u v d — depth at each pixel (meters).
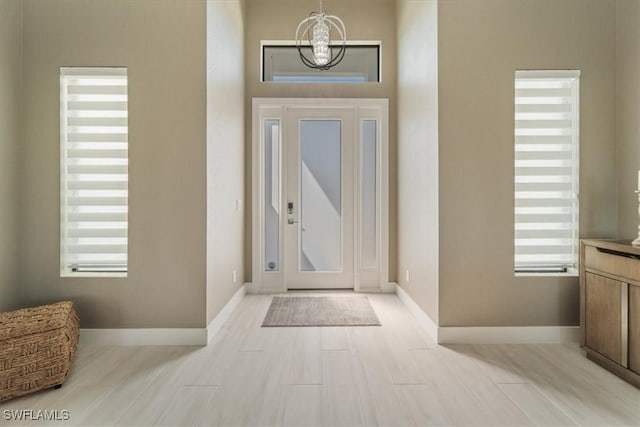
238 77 3.88
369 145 4.40
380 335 2.96
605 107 2.83
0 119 2.58
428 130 3.01
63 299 2.76
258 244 4.32
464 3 2.76
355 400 2.00
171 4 2.74
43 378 2.08
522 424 1.80
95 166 2.83
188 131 2.75
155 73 2.74
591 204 2.84
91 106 2.81
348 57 4.40
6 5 2.61
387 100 4.30
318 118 4.37
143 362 2.46
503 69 2.78
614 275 2.31
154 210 2.74
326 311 3.59
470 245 2.79
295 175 4.39
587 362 2.47
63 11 2.74
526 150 2.87
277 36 4.30
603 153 2.84
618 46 2.80
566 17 2.80
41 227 2.76
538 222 2.88
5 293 2.62
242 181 4.11
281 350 2.66
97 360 2.49
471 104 2.77
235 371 2.34
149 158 2.74
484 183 2.78
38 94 2.75
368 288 4.40
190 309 2.76
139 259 2.75
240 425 1.79
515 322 2.79
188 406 1.95
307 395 2.05
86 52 2.75
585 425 1.79
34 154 2.76
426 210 3.07
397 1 4.20
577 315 2.81
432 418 1.84
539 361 2.48
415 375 2.29
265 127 4.40
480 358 2.53
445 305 2.79
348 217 4.40
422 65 3.18
